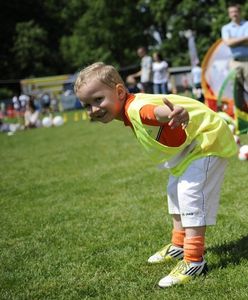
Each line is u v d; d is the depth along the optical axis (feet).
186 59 128.06
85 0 156.76
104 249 11.73
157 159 9.75
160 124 9.02
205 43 125.18
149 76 45.39
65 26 167.12
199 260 9.53
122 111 9.55
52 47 165.17
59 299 9.22
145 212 14.44
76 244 12.30
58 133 45.09
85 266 10.74
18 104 116.16
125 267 10.43
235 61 23.35
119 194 17.01
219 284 9.07
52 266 10.94
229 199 14.88
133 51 148.05
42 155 29.55
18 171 24.27
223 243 11.28
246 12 108.68
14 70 156.66
